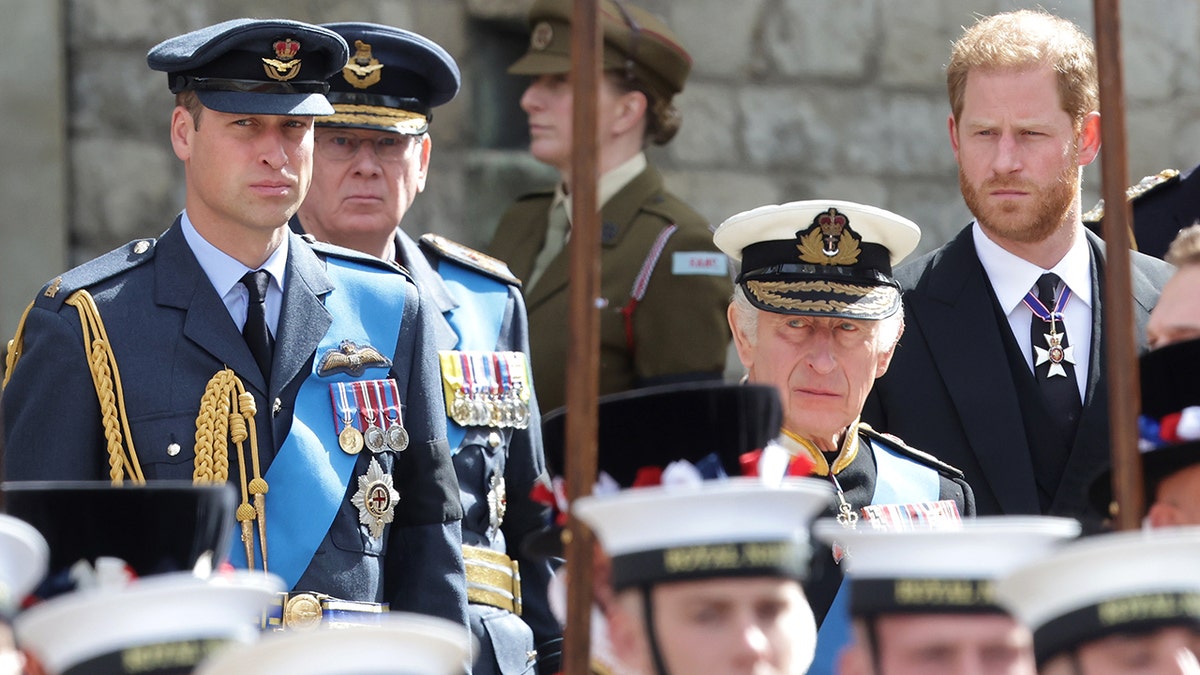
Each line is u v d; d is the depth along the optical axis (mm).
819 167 22312
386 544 12344
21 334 12109
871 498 12398
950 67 14469
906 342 14172
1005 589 7453
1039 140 13914
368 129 14641
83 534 8906
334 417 12195
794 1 22234
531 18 19250
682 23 21891
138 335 11891
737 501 7680
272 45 12039
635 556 7703
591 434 8508
